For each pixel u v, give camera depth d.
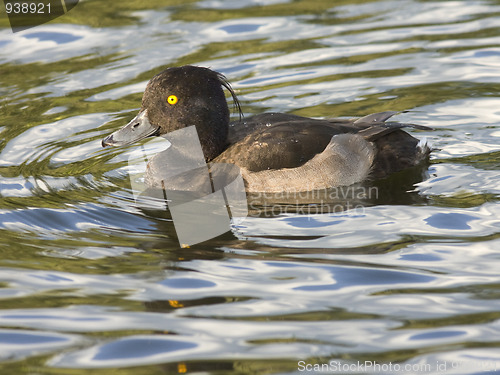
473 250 8.54
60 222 9.68
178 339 7.03
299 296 7.72
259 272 8.24
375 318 7.27
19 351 6.90
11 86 14.22
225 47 15.34
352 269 8.23
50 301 7.73
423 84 13.67
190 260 8.59
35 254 8.80
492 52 14.58
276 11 17.05
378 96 13.35
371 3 17.36
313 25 16.27
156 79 11.19
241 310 7.48
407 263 8.33
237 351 6.81
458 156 11.28
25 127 12.78
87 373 6.56
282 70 14.40
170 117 11.13
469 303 7.47
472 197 9.96
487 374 6.38
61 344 7.00
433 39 15.28
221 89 11.28
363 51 14.98
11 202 10.25
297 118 11.41
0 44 15.87
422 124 12.37
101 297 7.80
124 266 8.48
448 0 17.23
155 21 16.67
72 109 13.34
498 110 12.65
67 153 11.95
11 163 11.56
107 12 17.27
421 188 10.39
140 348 6.91
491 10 16.48
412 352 6.72
